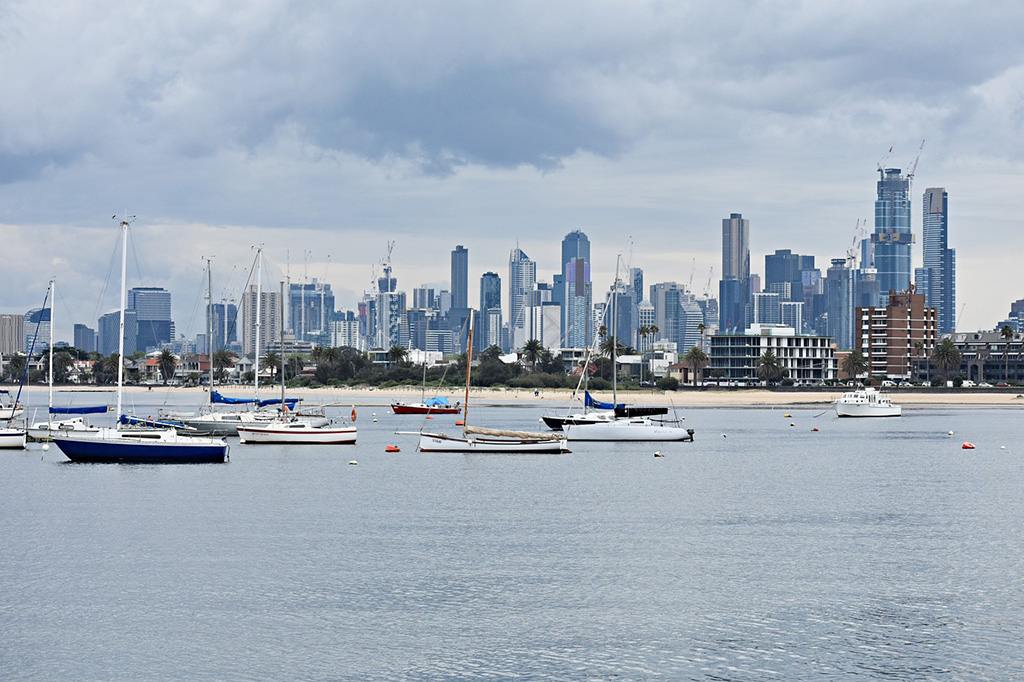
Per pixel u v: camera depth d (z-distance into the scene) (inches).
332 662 2576.3
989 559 3614.7
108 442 6181.1
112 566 3472.0
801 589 3206.2
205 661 2583.7
